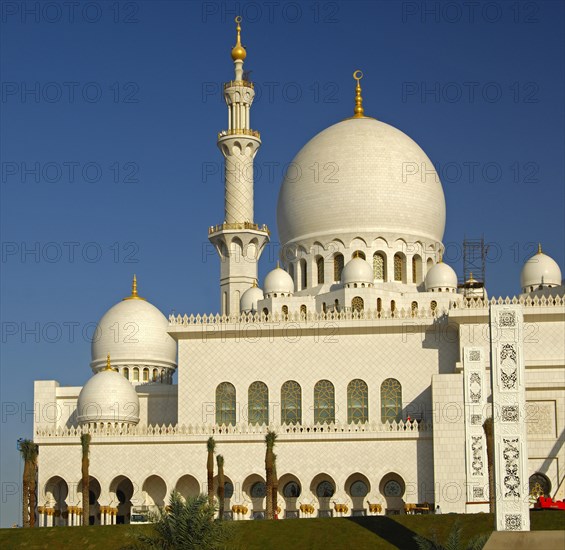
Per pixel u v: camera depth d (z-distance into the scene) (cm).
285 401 17312
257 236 18875
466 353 15375
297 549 13288
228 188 19025
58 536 14012
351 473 16425
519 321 11450
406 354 17212
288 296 18362
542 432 16050
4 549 13738
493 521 13562
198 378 17488
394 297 18012
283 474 16538
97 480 16912
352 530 13688
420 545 12306
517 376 11381
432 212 19275
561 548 9781
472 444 15212
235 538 12650
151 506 16662
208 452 15812
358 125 19512
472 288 19000
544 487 15950
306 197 19150
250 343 17525
